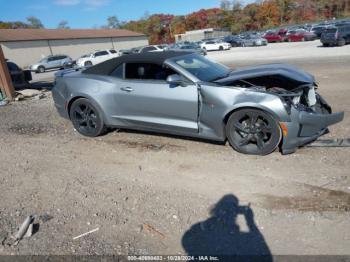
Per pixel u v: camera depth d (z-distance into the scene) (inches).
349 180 129.7
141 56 187.8
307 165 145.7
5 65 375.9
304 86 159.9
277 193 126.3
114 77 193.2
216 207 121.3
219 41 1448.1
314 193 123.6
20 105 349.7
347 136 173.9
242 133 160.2
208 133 167.3
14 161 185.9
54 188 148.0
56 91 218.7
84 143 204.8
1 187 153.8
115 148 191.0
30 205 134.6
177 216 117.8
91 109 204.8
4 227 119.7
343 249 94.3
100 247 104.5
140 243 105.2
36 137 226.5
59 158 184.2
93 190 142.8
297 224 107.2
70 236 111.2
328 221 106.8
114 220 118.5
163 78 176.1
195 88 164.1
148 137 203.0
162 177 149.8
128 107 188.2
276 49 1048.2
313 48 896.3
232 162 156.3
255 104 148.1
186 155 170.7
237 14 3432.6
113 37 2095.2
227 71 192.7
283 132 147.9
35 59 1616.6
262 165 150.0
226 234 106.0
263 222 110.0
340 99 253.3
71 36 1827.0
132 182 147.6
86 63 1127.0
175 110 172.2
